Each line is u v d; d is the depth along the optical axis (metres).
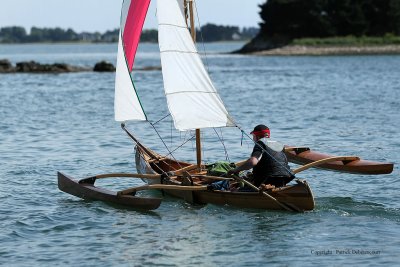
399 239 47.34
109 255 45.09
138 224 51.94
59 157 79.94
